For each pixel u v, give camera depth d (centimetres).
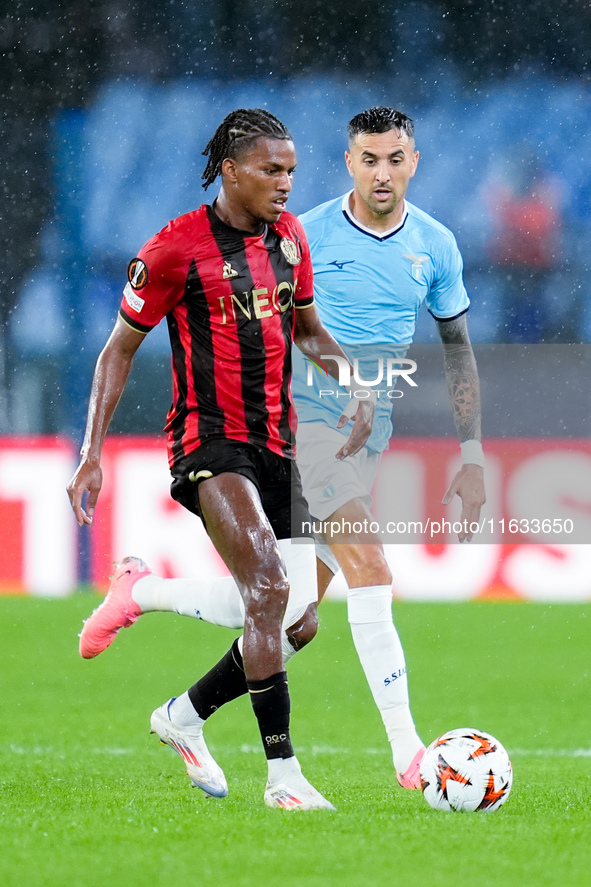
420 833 1102
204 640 3578
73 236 6041
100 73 6266
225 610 1462
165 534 4059
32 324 5809
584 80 6281
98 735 2195
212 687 1422
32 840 1068
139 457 4084
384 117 1758
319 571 1711
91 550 4112
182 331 1355
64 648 3362
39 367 5684
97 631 1568
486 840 1072
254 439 1349
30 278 5944
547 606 3997
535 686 2884
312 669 3111
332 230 1823
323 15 6309
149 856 996
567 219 6106
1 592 4141
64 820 1175
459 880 915
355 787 1529
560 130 6231
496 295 6041
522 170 6191
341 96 6312
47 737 2162
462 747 1276
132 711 2520
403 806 1302
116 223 6088
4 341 5728
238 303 1327
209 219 1342
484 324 6025
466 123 6262
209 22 6284
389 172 1744
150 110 6244
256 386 1345
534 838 1085
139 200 6134
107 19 6275
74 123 6200
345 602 4216
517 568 4050
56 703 2619
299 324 1493
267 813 1224
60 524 4125
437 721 2448
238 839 1069
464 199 6166
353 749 2070
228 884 896
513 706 2639
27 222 6038
